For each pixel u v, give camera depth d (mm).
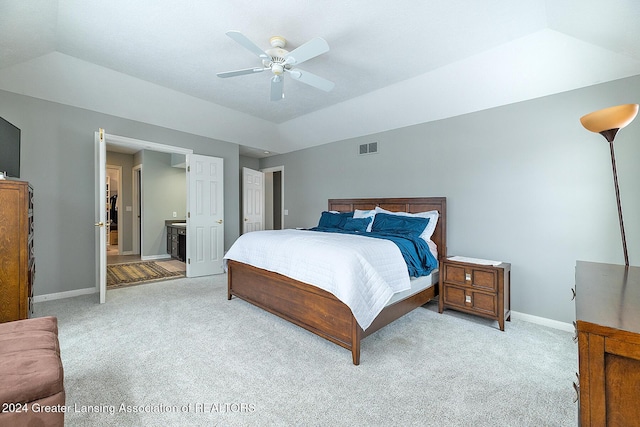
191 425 1466
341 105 4121
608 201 2547
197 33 2430
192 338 2441
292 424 1484
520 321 2957
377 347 2340
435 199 3670
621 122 1649
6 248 2152
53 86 3250
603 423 726
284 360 2113
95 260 3740
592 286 1191
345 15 2150
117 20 2266
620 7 1675
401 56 2777
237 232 5414
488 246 3252
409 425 1488
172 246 6387
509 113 3102
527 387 1819
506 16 2156
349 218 4199
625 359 703
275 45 2469
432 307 3357
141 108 3908
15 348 1257
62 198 3496
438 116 3637
